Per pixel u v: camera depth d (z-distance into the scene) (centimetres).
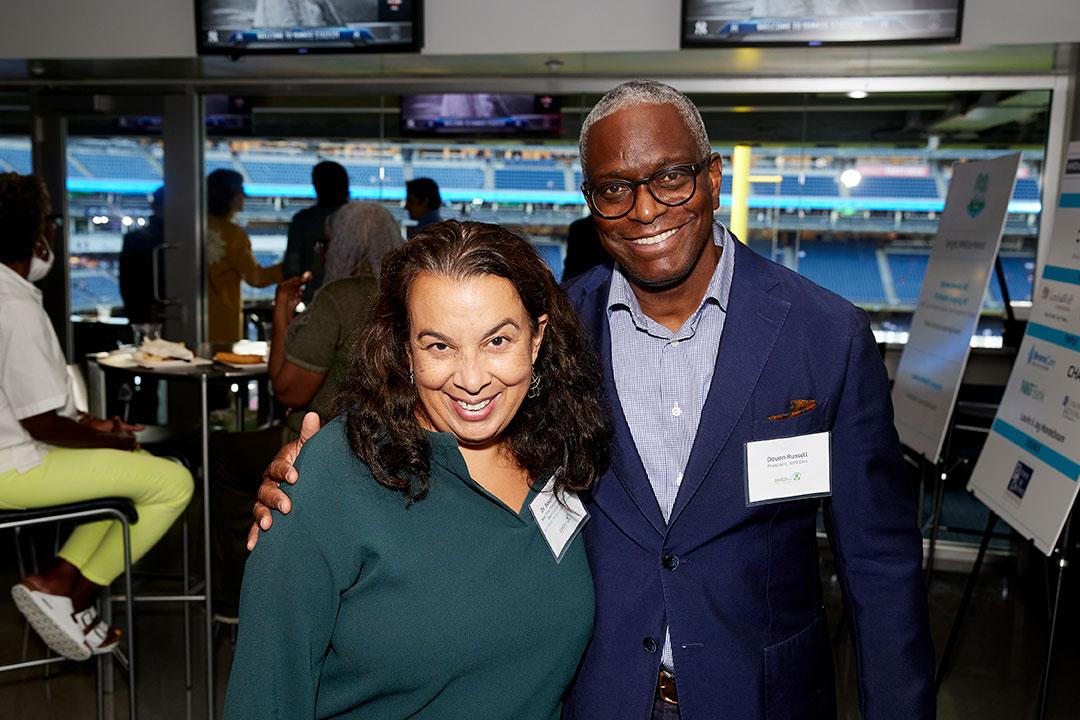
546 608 118
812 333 129
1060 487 257
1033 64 454
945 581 417
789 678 130
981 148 507
